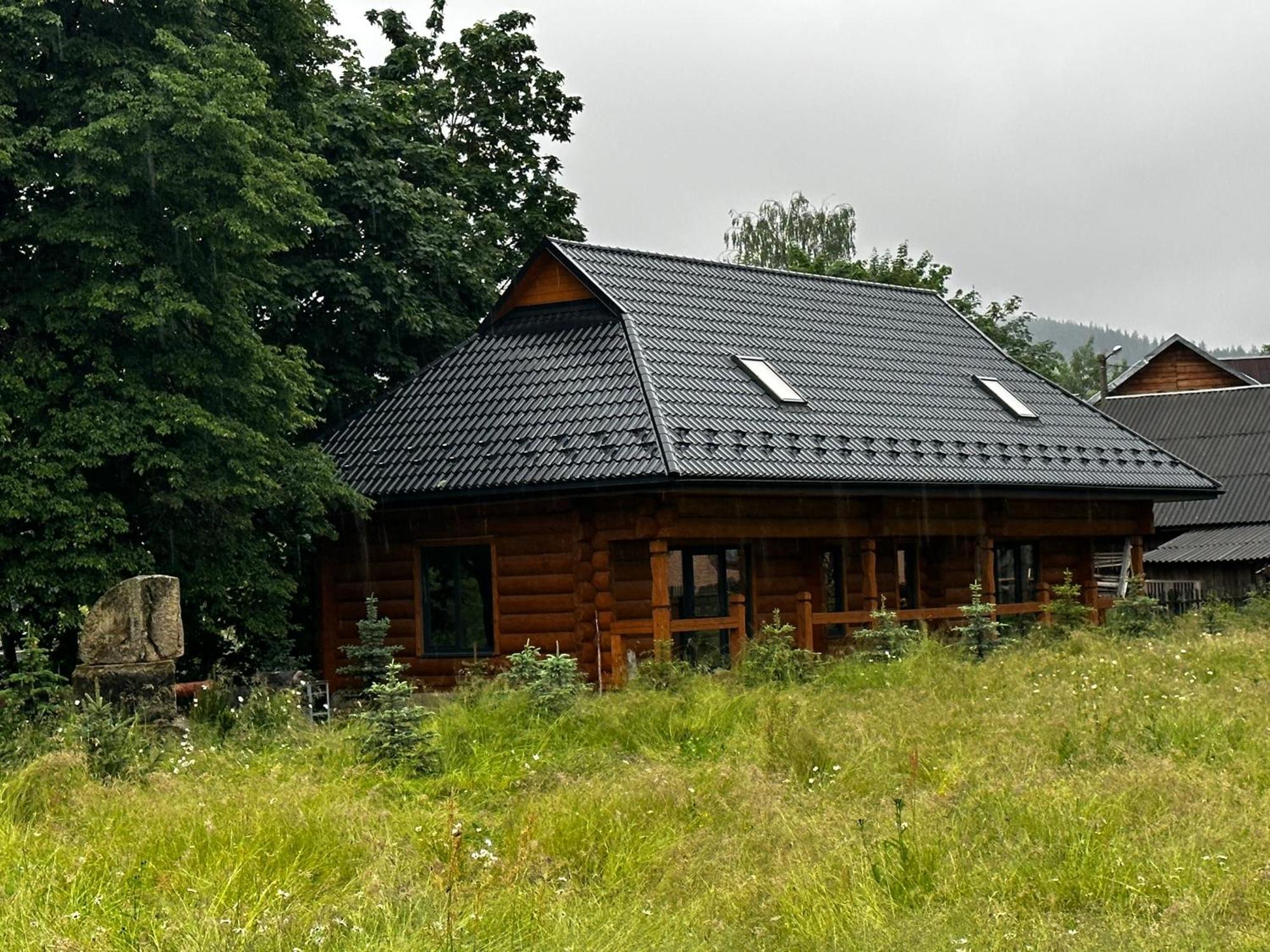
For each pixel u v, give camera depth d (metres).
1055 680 17.77
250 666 24.64
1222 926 8.50
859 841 10.34
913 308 32.69
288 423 22.73
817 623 23.81
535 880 9.87
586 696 17.73
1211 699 15.39
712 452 22.70
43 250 20.94
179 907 9.18
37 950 8.23
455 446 24.58
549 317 26.70
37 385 20.28
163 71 20.38
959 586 29.25
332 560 25.95
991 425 28.75
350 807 11.40
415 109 34.97
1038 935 8.49
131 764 13.70
